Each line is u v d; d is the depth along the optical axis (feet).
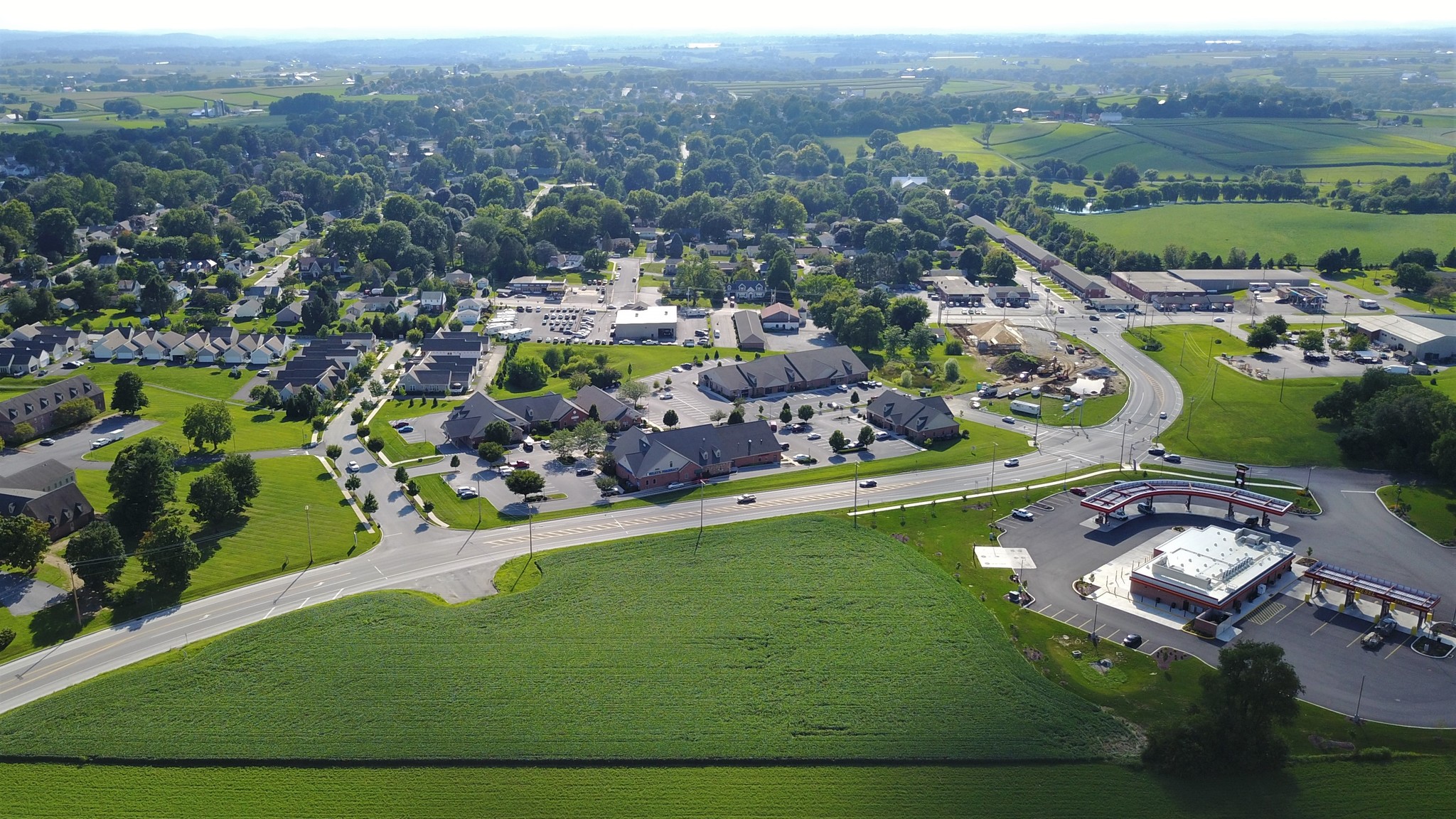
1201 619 463.83
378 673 424.05
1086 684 425.28
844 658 439.22
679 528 559.79
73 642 443.73
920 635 456.04
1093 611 481.46
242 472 565.12
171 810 353.92
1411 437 633.61
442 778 370.53
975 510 585.22
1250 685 378.94
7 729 387.75
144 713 397.39
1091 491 606.96
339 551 529.04
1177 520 574.56
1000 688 420.36
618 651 442.09
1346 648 450.71
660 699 411.75
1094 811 358.84
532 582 500.74
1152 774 375.86
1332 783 371.56
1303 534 555.69
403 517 571.69
